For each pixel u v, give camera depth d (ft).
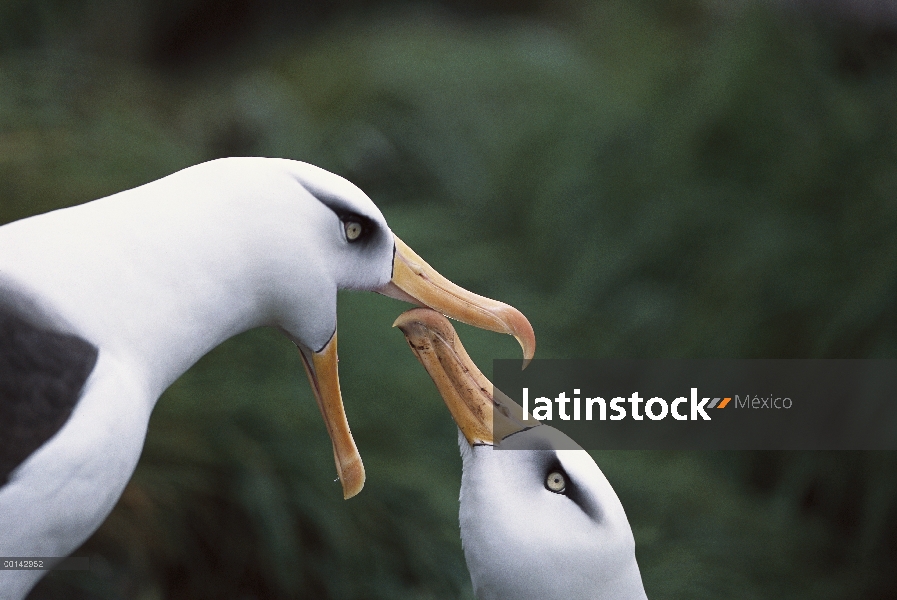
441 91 53.83
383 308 31.40
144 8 62.85
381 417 28.60
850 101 40.63
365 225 16.42
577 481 15.49
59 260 14.53
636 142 46.32
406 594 25.14
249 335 27.84
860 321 35.32
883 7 41.83
